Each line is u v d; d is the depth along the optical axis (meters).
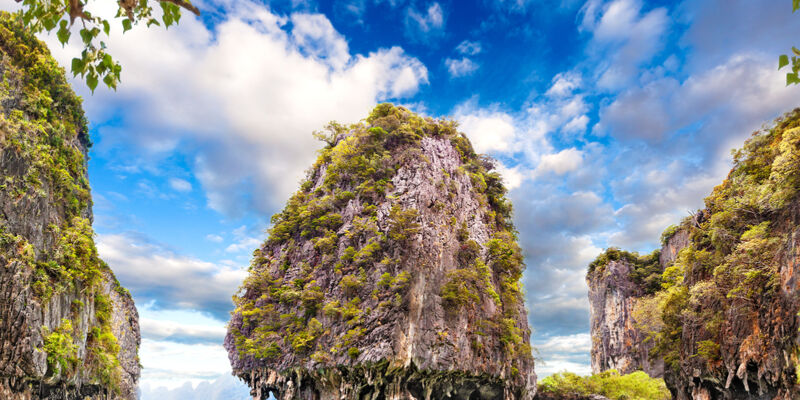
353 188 80.44
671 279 82.00
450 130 90.56
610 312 121.81
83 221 63.78
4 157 53.12
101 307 68.06
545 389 93.12
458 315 67.69
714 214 57.97
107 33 7.33
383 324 63.75
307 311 73.38
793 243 41.06
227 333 87.12
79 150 75.62
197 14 6.96
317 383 69.00
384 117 84.19
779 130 53.94
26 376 47.75
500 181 94.88
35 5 7.18
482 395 71.81
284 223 87.19
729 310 50.25
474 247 74.38
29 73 64.62
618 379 89.31
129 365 81.69
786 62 7.23
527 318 85.31
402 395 62.03
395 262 67.69
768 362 42.50
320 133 96.75
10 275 48.84
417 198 73.31
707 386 54.72
